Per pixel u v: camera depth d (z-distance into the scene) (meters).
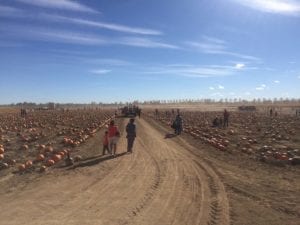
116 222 10.28
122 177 16.27
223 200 12.61
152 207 11.76
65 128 45.75
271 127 46.75
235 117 72.75
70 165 19.48
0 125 49.69
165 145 28.00
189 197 12.99
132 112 73.81
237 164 20.11
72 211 11.23
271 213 11.24
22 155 23.86
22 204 12.01
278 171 18.39
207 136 34.47
